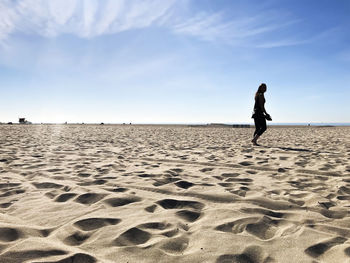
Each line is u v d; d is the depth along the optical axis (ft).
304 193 8.80
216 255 4.84
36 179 10.85
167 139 33.65
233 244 5.25
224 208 7.34
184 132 54.60
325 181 10.54
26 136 36.22
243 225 6.19
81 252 4.78
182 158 16.90
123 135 41.91
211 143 27.53
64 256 4.67
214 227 6.08
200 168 13.57
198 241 5.42
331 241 5.37
